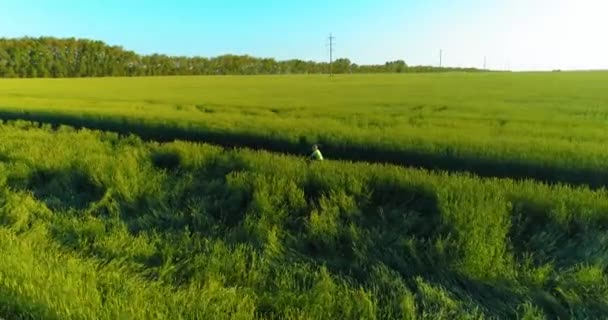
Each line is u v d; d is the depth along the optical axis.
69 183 9.44
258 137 14.25
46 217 7.39
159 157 11.40
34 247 5.60
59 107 24.89
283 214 7.17
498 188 7.33
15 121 21.14
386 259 5.70
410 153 11.44
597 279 4.96
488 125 15.93
